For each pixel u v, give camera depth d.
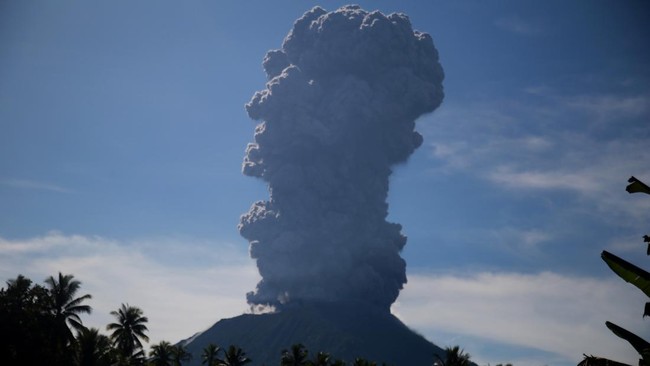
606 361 18.47
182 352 133.62
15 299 94.25
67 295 99.94
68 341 96.31
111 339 109.88
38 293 98.00
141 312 114.12
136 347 113.62
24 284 98.38
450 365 117.06
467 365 116.69
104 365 94.44
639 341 18.77
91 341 93.19
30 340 88.25
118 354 101.00
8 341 86.94
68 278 100.31
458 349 117.62
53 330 93.69
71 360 92.56
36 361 87.00
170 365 131.25
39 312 94.38
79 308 100.50
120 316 113.50
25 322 90.81
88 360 92.69
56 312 99.19
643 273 18.30
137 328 113.81
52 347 91.56
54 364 88.94
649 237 18.48
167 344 129.75
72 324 100.12
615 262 18.61
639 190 18.62
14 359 85.94
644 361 18.20
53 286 99.88
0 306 90.31
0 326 87.12
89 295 101.00
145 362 114.12
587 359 18.67
